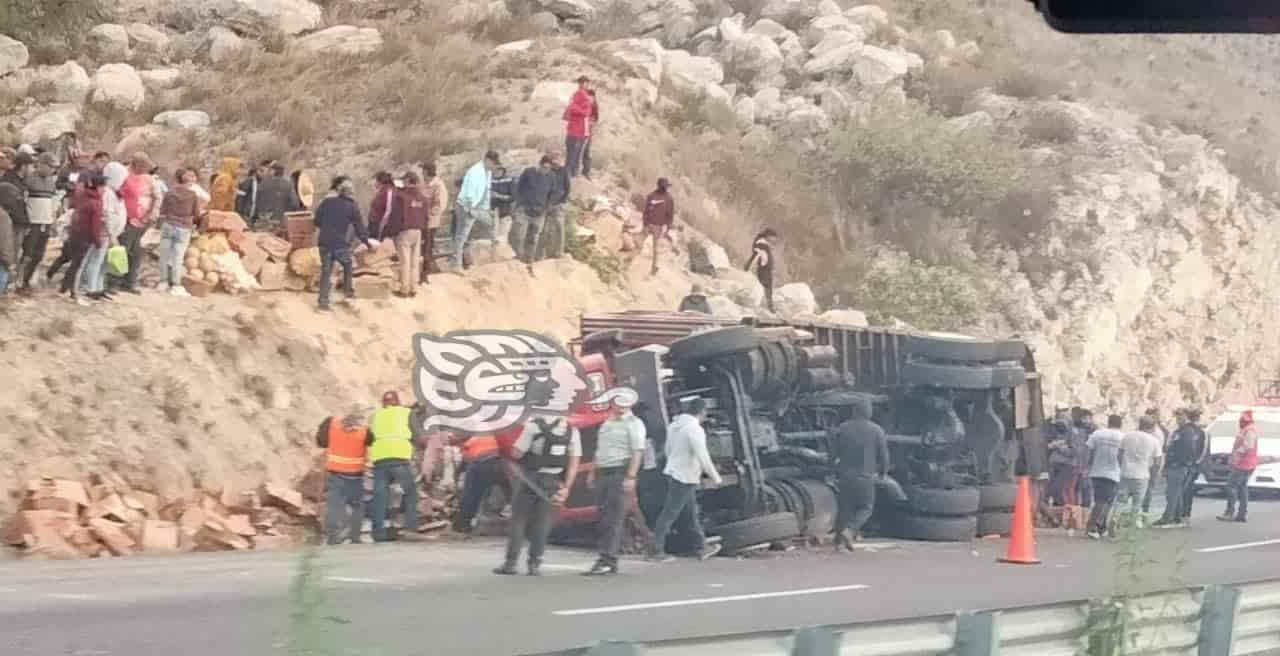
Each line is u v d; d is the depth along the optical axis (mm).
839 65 47438
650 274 32469
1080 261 42656
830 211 40812
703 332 21891
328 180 33781
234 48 40844
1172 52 63125
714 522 22062
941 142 43656
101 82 37781
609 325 23594
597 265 31172
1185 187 46719
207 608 15242
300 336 25172
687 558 21266
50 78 37844
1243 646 10656
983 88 49906
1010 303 40531
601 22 46688
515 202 30000
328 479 21844
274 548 21422
